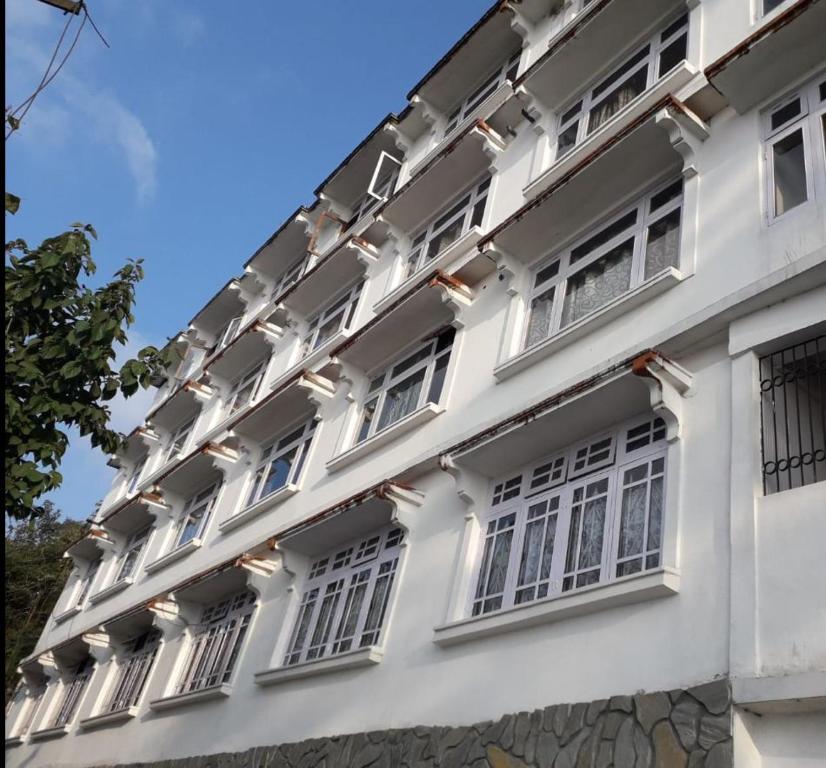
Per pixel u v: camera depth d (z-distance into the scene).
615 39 12.18
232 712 11.55
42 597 31.83
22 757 19.09
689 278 8.23
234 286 23.52
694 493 6.69
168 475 19.05
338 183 20.09
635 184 9.84
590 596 6.78
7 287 8.05
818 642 5.17
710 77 8.75
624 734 5.88
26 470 7.70
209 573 13.74
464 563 8.83
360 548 11.23
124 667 17.02
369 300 15.98
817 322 6.52
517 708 6.95
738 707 5.34
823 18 7.93
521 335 10.66
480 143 14.27
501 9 15.78
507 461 9.08
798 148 8.05
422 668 8.44
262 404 15.88
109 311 8.61
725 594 5.93
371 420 13.16
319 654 10.52
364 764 8.20
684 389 7.36
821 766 4.94
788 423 6.70
